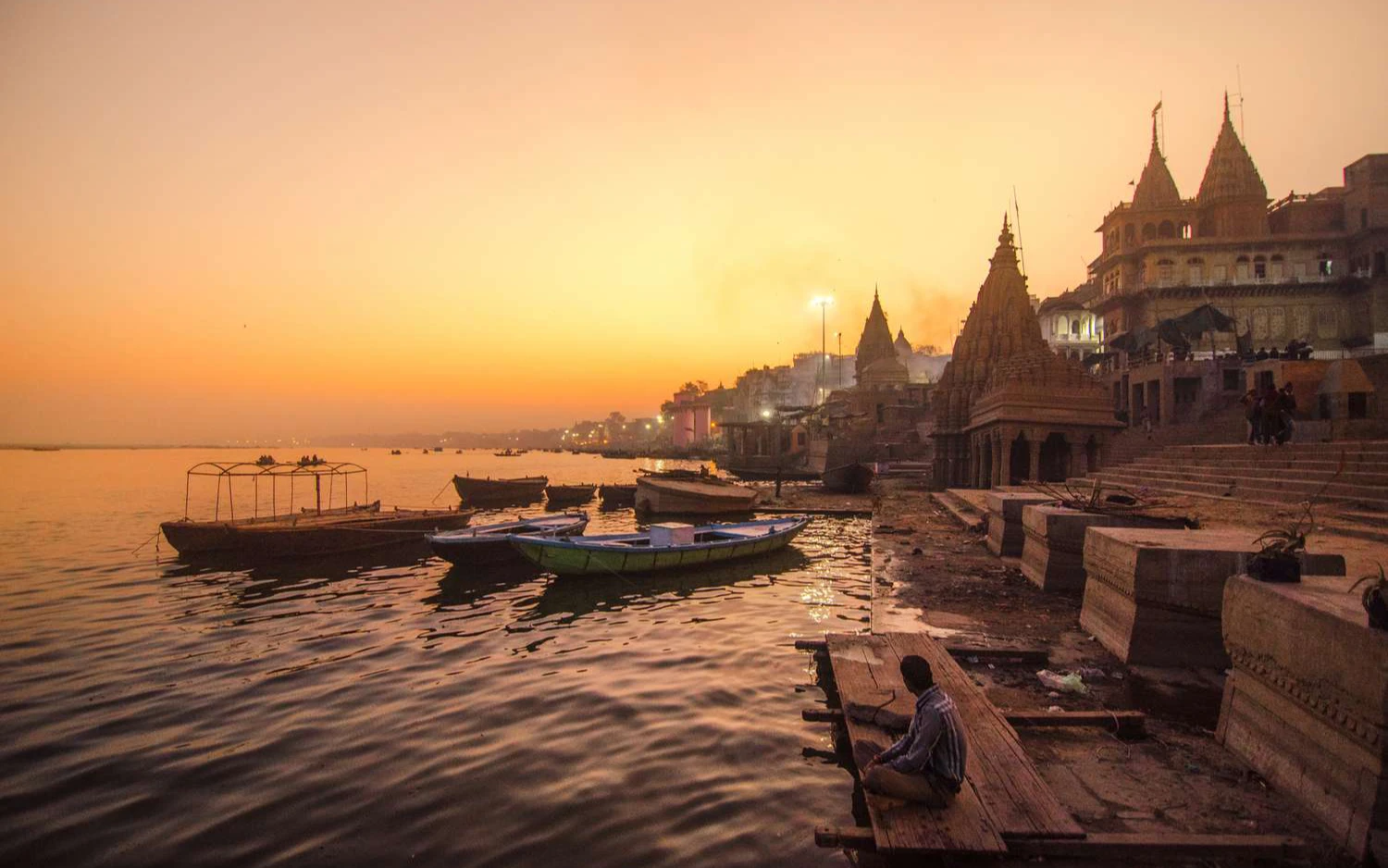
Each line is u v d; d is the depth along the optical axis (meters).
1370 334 52.31
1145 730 6.83
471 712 9.77
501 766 8.05
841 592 17.62
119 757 8.47
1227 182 59.75
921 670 5.75
